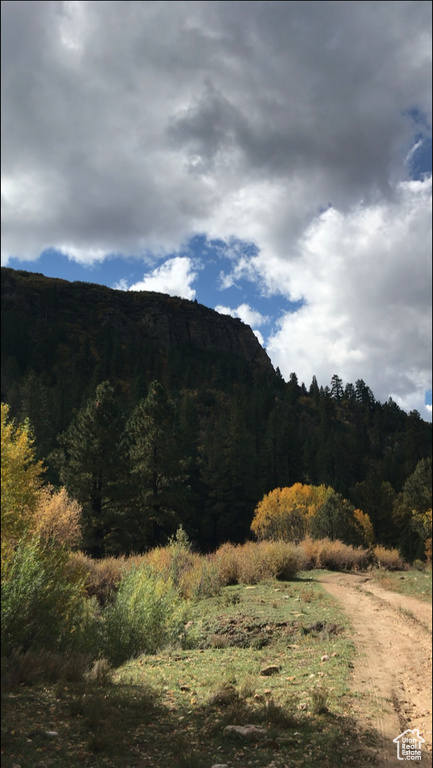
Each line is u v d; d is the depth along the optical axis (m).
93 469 34.94
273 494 49.75
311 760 4.48
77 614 7.99
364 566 24.66
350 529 34.72
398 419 176.62
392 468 96.00
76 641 7.32
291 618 11.88
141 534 38.53
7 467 6.66
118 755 4.04
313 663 8.52
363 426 166.00
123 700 5.41
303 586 16.88
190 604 12.19
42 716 4.57
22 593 6.51
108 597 13.13
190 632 10.00
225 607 13.11
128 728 4.69
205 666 7.86
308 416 146.62
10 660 5.66
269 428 89.81
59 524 15.38
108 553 35.41
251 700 6.13
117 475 36.94
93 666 6.82
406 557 40.19
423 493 59.97
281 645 9.91
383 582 19.11
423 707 6.52
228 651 9.29
